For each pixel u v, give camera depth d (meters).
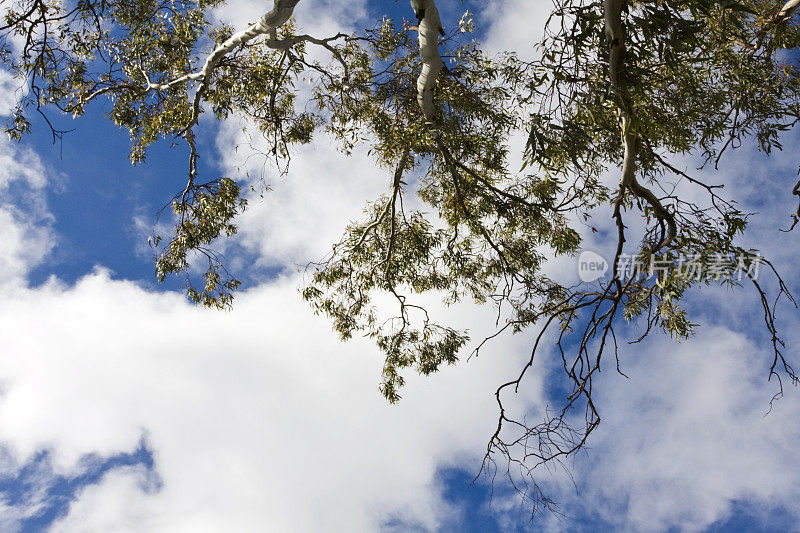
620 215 5.77
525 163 5.65
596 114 5.42
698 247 6.44
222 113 10.88
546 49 5.40
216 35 10.66
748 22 7.66
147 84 10.84
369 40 10.66
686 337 7.24
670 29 5.01
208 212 10.93
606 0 4.64
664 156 7.54
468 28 9.65
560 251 10.34
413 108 10.66
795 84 7.90
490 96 9.83
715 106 7.81
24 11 8.20
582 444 6.50
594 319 6.34
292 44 9.91
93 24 8.59
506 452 6.69
